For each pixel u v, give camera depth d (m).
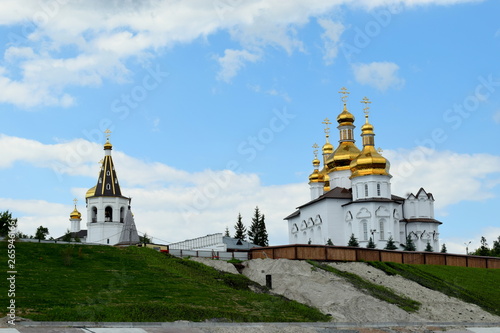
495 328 49.12
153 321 40.75
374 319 51.41
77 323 37.88
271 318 45.44
